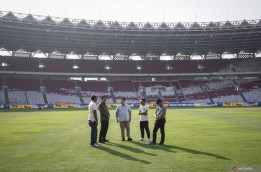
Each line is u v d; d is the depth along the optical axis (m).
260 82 74.38
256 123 19.44
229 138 11.80
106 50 77.19
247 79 77.12
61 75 72.44
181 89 75.88
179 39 70.50
